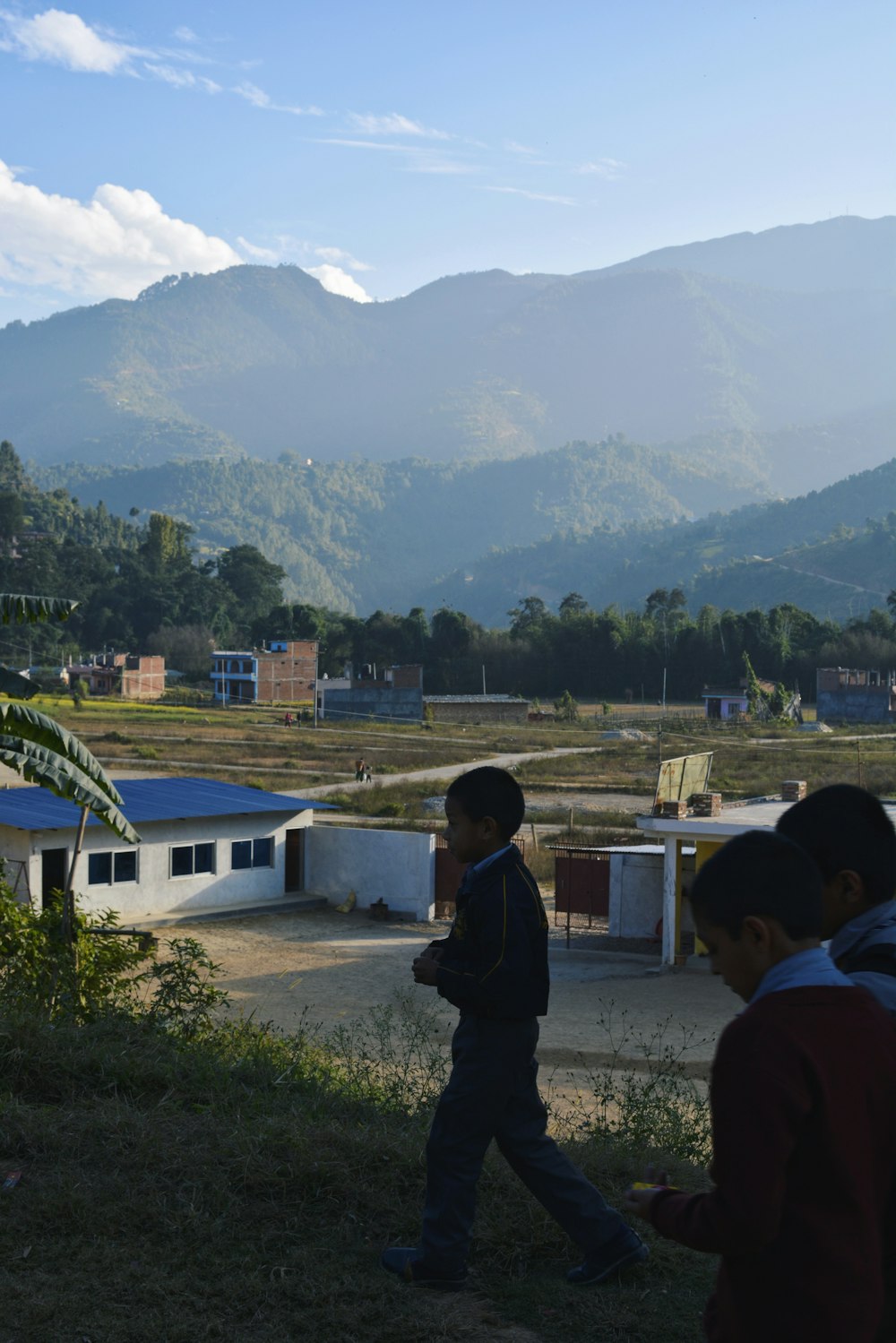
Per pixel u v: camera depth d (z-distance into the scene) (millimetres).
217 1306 4172
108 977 10805
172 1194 5070
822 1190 2352
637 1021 17141
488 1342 4008
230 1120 6035
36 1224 4730
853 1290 2320
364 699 108312
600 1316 4199
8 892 11172
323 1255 4629
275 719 102938
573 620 157625
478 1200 5137
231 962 21094
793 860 2572
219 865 26328
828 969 2527
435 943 4512
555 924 25891
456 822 4473
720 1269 2520
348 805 46500
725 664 149500
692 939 22984
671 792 24328
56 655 162625
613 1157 6000
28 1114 5781
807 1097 2326
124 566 199250
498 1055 4359
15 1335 3898
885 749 80125
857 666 142750
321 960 21500
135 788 28750
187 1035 8938
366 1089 8102
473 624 163750
